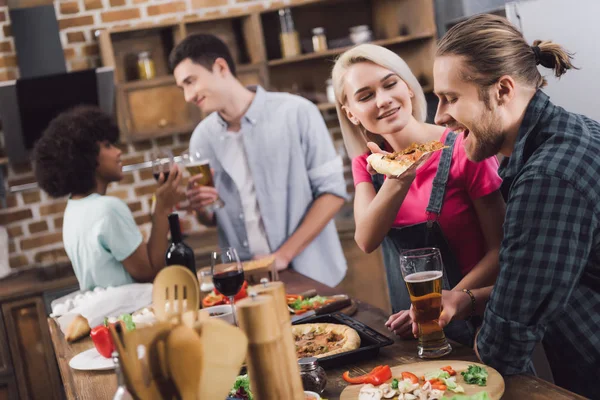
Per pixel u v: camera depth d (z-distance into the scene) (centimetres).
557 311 136
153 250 282
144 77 439
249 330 102
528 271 134
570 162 134
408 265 156
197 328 104
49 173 276
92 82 416
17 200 450
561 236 132
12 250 450
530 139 144
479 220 191
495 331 139
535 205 134
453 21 411
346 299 215
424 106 198
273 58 473
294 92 476
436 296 155
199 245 424
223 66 321
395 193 183
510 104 144
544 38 333
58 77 410
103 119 283
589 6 326
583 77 328
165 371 101
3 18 442
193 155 289
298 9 473
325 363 157
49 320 260
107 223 268
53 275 420
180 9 466
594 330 145
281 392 102
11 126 414
